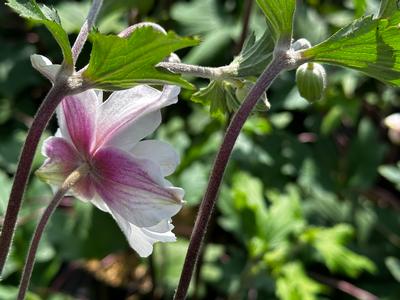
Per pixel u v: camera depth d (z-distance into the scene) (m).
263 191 0.44
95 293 0.47
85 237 0.40
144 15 0.40
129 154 0.17
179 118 0.45
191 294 0.44
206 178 0.42
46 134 0.42
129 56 0.15
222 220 0.42
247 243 0.41
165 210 0.16
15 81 0.47
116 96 0.17
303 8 0.47
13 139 0.44
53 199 0.16
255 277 0.42
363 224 0.46
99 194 0.17
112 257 0.46
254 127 0.40
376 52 0.16
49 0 0.44
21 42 0.48
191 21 0.47
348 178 0.47
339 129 0.52
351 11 0.50
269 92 0.46
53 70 0.15
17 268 0.39
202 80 0.44
